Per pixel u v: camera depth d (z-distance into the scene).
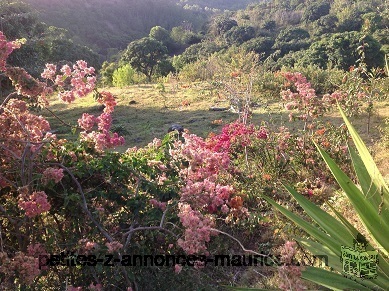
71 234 3.52
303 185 5.98
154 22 89.81
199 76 23.16
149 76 34.31
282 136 7.04
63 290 3.27
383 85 10.18
